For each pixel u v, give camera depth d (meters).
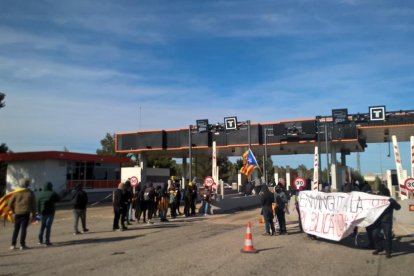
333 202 12.74
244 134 41.03
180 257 10.70
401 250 11.95
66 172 41.00
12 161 41.12
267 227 15.37
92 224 19.81
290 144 40.44
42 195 12.97
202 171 68.75
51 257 10.79
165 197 21.27
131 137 45.12
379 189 14.70
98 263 9.93
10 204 12.34
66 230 17.25
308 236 14.32
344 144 40.59
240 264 9.78
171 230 17.08
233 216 24.33
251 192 36.50
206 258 10.56
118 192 17.05
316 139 38.31
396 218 18.56
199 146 42.06
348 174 41.06
